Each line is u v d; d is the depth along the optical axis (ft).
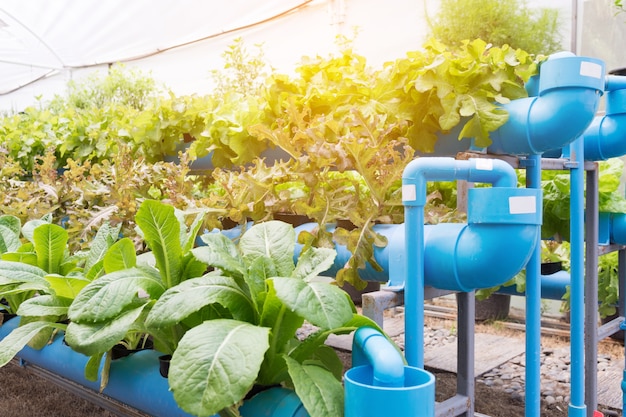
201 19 26.58
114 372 6.23
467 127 7.58
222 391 4.08
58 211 12.16
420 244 5.50
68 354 6.97
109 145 15.31
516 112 7.34
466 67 7.96
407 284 5.55
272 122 10.63
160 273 5.98
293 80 10.57
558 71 6.72
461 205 7.97
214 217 9.09
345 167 7.30
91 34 31.73
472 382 6.59
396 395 3.97
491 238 5.13
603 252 10.37
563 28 16.93
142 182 10.56
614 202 10.49
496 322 16.12
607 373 12.34
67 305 6.56
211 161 12.44
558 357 13.20
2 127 19.31
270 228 6.17
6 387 10.27
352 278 6.95
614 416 10.14
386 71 8.99
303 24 23.73
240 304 5.16
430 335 15.07
